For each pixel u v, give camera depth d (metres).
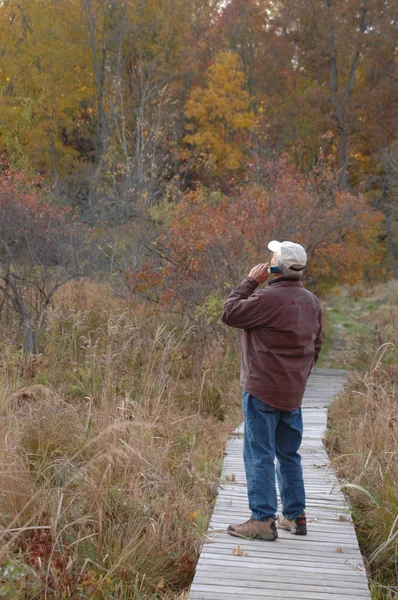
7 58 35.81
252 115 38.47
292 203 15.45
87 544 4.92
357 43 38.22
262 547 4.91
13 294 11.69
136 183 22.89
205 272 13.70
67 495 5.48
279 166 16.72
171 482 6.16
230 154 36.81
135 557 4.91
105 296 14.55
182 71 40.38
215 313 12.66
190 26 42.44
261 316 4.75
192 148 40.16
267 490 4.97
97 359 9.32
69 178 32.28
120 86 35.19
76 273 12.98
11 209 11.66
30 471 5.64
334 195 17.98
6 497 4.97
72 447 6.38
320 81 42.00
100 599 4.34
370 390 7.63
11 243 11.90
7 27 36.59
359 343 14.83
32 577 4.29
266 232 14.31
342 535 5.20
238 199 15.09
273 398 4.83
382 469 6.13
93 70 39.12
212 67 38.56
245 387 4.91
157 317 14.04
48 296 11.87
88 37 38.62
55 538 4.62
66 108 36.88
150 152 29.19
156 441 7.32
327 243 17.23
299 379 4.84
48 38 35.81
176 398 9.71
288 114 40.84
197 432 8.40
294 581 4.40
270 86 43.91
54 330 10.52
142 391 8.67
